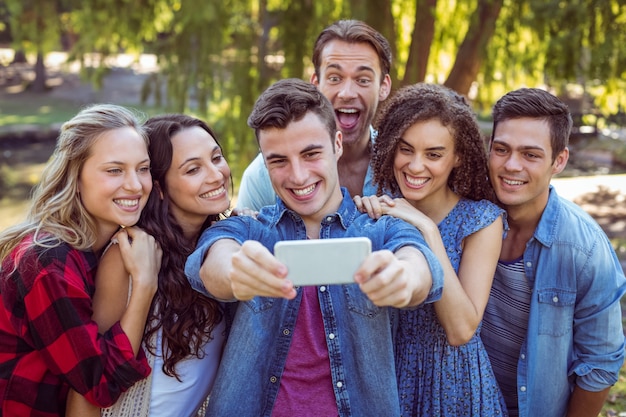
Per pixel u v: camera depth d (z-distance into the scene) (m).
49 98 22.50
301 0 8.04
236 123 8.34
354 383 1.97
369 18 7.98
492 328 2.47
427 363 2.22
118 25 8.63
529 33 9.59
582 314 2.37
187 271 1.92
